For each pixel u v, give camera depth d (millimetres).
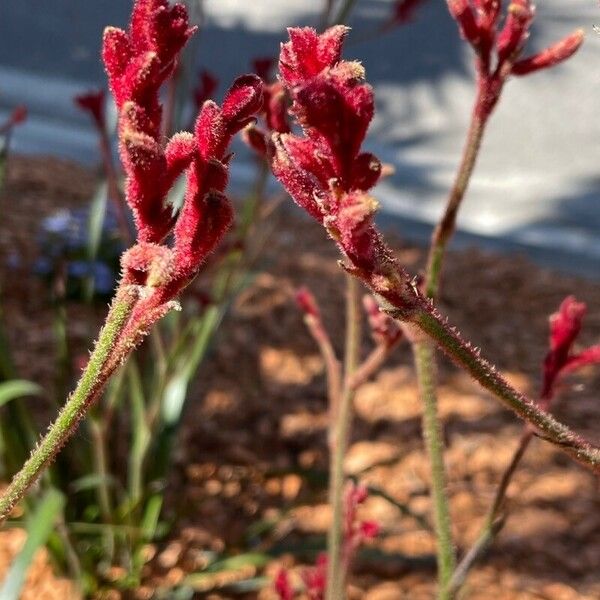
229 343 4500
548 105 8109
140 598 3053
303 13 10336
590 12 9234
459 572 1672
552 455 3861
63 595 2967
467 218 6535
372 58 8891
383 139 7668
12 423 3059
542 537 3408
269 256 5348
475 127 1568
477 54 1525
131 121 802
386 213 6555
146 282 839
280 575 2160
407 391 4227
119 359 859
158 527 3264
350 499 2000
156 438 3227
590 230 6387
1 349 2988
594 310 5156
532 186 6934
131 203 831
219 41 9570
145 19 813
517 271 5566
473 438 3945
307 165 793
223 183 817
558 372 1488
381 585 3166
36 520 2465
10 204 5672
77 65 9023
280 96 1385
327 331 4695
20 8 10156
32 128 7594
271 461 3785
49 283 4766
